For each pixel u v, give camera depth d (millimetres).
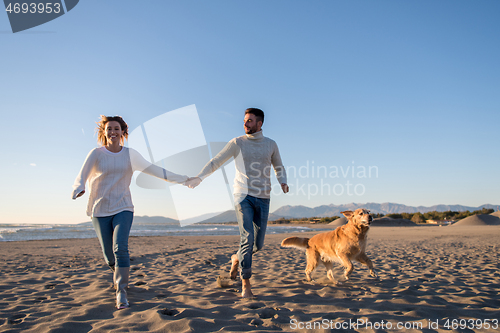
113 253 3076
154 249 9391
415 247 10492
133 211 3084
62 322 2369
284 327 2316
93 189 2945
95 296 3270
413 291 3564
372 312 2730
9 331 2201
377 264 6156
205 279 4453
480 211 64500
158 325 2303
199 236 18406
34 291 3627
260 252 8391
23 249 9359
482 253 8508
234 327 2275
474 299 3229
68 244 11555
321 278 4492
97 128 3199
